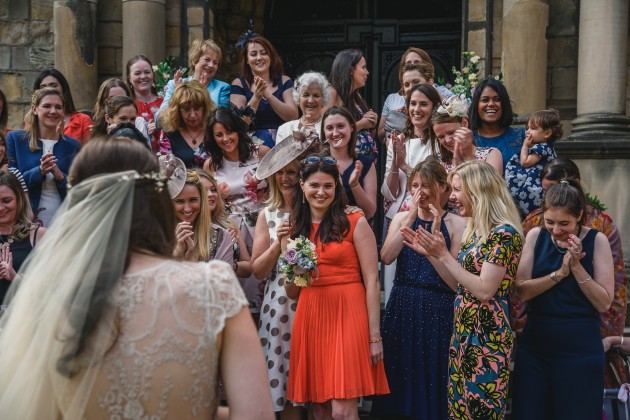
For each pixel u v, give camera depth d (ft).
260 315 14.48
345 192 13.88
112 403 5.37
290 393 13.01
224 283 5.84
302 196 13.46
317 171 12.94
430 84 17.54
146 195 5.97
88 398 5.37
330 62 30.78
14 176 13.52
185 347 5.51
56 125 16.69
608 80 22.85
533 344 12.69
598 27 22.89
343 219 13.05
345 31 30.53
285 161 14.02
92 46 26.94
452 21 29.68
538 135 15.99
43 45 28.25
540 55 23.95
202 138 16.53
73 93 26.68
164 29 26.96
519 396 12.69
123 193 5.76
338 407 12.57
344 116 14.94
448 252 12.34
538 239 12.94
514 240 12.08
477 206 12.39
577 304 12.37
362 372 12.60
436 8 30.12
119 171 5.96
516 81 23.98
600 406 12.26
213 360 5.69
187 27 27.25
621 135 22.40
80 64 26.66
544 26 23.93
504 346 12.16
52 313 5.47
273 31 30.94
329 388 12.53
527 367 12.66
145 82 20.74
